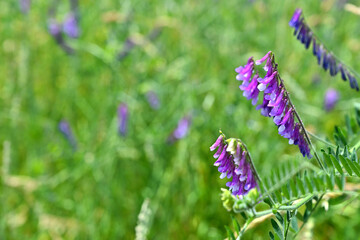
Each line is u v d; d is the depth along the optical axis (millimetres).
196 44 5953
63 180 4781
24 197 4547
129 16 6223
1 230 4293
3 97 5812
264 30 6320
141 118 5254
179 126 4777
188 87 5125
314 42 2822
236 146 1978
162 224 4371
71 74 5988
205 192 4508
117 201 4555
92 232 4285
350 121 2826
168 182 4520
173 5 6543
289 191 2180
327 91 4980
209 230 4328
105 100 5473
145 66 5457
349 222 3875
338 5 6312
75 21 5875
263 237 3861
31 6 6469
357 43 6047
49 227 4277
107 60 5395
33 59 6297
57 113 5828
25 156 5363
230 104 5168
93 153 4883
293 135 2008
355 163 2062
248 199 2053
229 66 5727
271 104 1950
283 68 5742
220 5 6484
